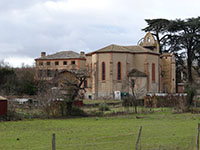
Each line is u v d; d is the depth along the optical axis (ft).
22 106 165.48
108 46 274.57
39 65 318.65
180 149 73.67
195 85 241.14
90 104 198.59
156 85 284.41
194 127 112.88
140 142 80.94
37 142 85.30
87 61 287.07
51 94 153.48
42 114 147.64
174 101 201.87
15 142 85.40
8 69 264.11
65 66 321.11
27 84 238.07
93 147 77.20
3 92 212.02
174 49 334.44
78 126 118.21
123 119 141.59
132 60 276.41
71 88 155.94
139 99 201.46
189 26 313.53
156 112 168.66
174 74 320.70
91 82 268.21
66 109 153.28
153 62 282.97
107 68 264.52
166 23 331.98
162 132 100.89
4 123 126.31
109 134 97.81
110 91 262.26
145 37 330.54
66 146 78.59
